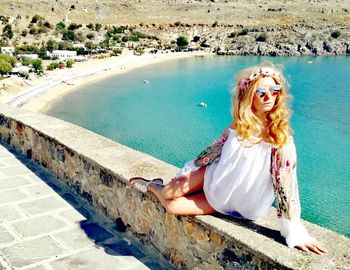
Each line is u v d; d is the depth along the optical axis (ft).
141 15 634.84
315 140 157.17
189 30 583.58
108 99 236.02
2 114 25.86
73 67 355.36
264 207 11.59
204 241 12.28
